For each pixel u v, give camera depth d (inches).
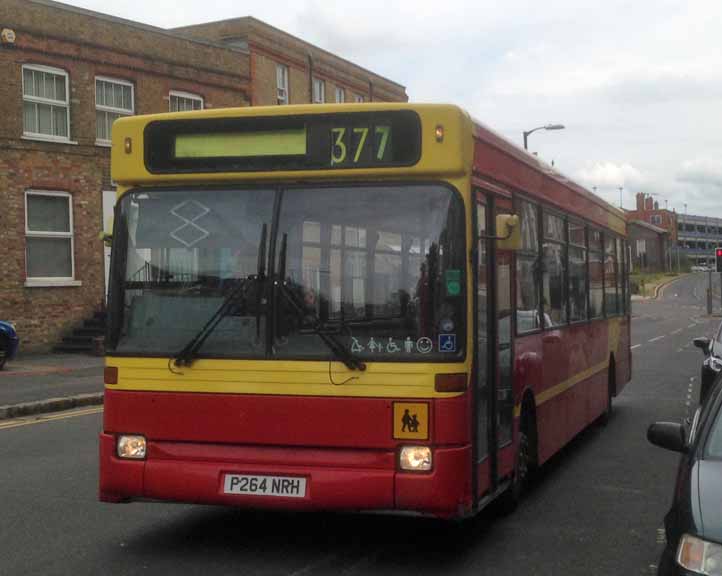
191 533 304.5
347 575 258.1
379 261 258.2
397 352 254.2
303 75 1491.1
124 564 268.1
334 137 263.7
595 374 506.9
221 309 263.9
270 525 315.9
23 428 557.3
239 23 1363.2
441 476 249.1
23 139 1003.3
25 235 1005.2
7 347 853.8
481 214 283.1
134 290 273.0
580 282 460.4
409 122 259.9
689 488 196.2
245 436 259.8
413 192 260.2
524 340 336.8
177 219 272.2
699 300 3939.5
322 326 258.1
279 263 263.1
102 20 1090.7
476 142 280.1
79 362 927.0
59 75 1048.8
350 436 253.4
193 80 1221.1
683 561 176.9
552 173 396.2
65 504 347.9
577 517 331.9
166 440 265.7
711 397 236.2
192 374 264.1
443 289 255.1
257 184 268.5
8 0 992.9
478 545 292.7
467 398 256.4
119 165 277.0
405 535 304.3
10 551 282.5
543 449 368.8
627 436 523.8
